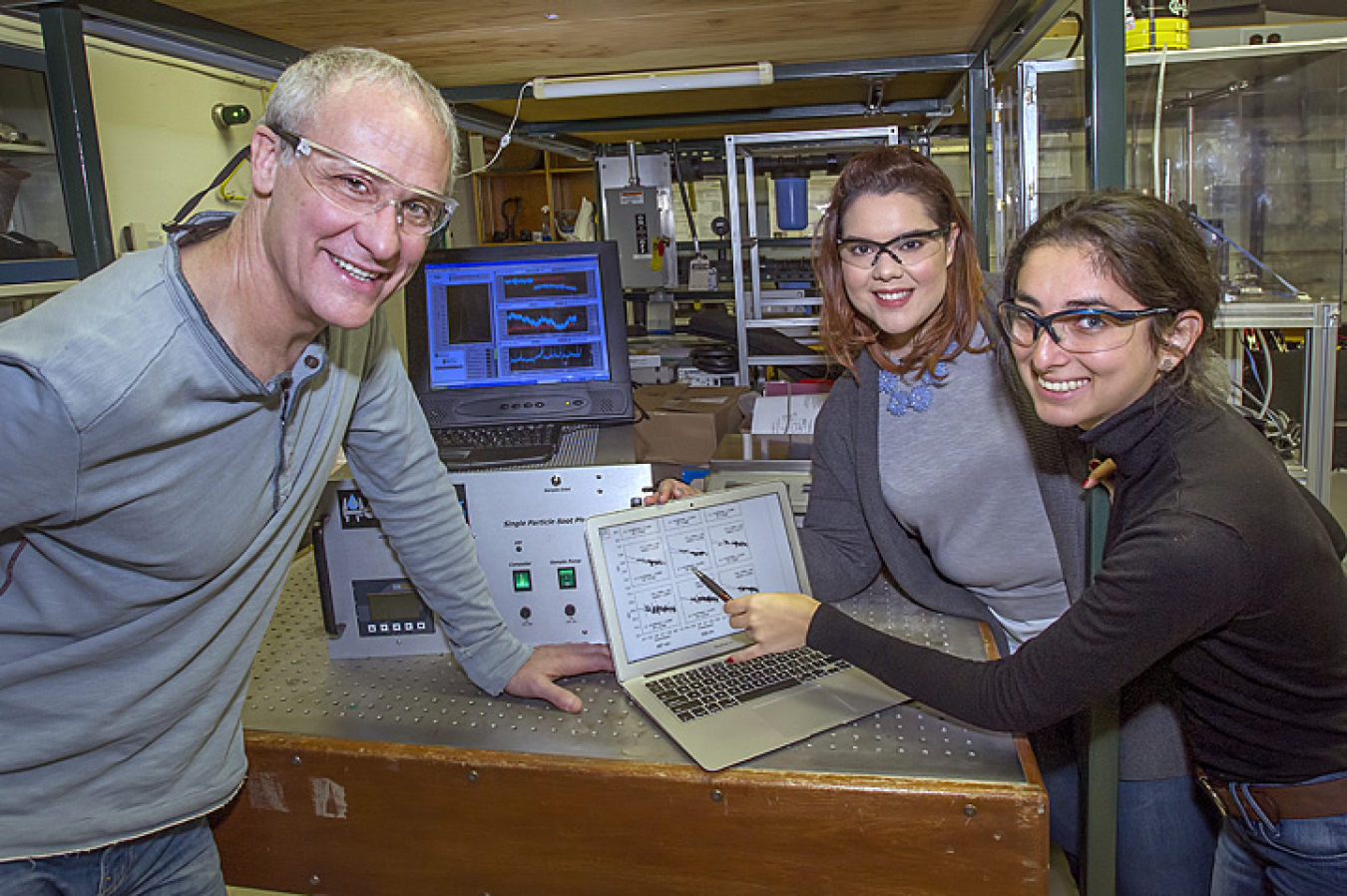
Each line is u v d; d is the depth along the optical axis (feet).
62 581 2.80
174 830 3.53
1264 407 7.47
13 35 6.96
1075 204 3.01
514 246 5.52
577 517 4.43
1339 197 7.58
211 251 2.88
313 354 3.01
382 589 4.58
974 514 4.42
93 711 2.97
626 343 5.50
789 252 13.07
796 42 6.38
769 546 4.58
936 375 4.32
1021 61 7.07
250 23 5.21
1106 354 2.90
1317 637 3.11
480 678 4.17
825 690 4.01
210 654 3.24
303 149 2.56
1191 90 7.75
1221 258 7.80
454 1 4.89
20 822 2.98
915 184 4.00
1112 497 3.80
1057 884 6.08
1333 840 3.37
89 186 4.43
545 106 8.94
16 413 2.36
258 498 3.06
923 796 3.27
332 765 3.73
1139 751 4.35
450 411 5.37
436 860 3.73
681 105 9.70
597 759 3.57
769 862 3.43
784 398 7.05
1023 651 3.17
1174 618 2.79
